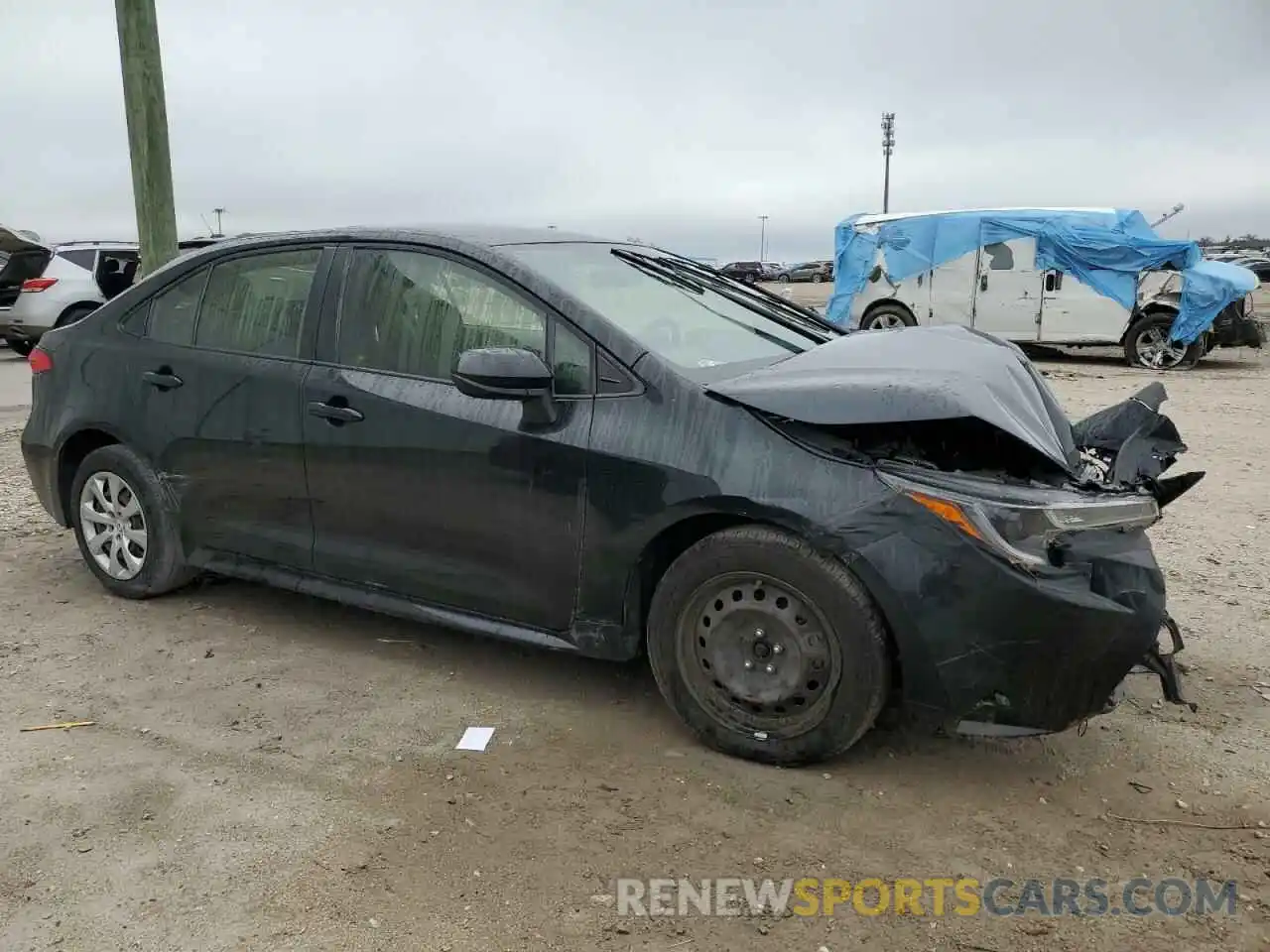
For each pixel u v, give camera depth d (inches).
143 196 297.4
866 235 659.4
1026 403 139.4
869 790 129.4
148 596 194.1
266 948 100.6
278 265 174.6
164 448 182.9
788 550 126.8
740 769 134.5
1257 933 103.7
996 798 128.0
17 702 153.6
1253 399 473.4
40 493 205.0
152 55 290.5
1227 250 2736.2
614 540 138.6
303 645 175.9
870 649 124.8
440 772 133.8
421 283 159.2
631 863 114.6
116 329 192.1
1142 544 127.6
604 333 142.2
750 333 164.6
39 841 118.0
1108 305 601.9
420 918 105.0
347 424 159.6
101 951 100.3
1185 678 162.1
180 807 125.0
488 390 135.9
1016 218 617.9
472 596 153.3
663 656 139.2
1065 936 103.3
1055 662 119.5
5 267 647.8
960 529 119.5
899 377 129.2
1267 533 243.1
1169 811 125.3
